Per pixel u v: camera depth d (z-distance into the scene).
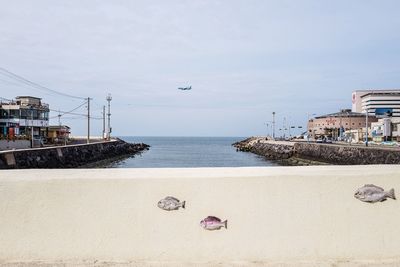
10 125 50.22
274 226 3.71
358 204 3.77
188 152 83.00
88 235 3.65
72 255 3.62
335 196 3.76
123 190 3.69
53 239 3.64
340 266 3.63
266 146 70.06
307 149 52.44
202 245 3.68
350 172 3.83
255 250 3.69
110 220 3.67
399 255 3.73
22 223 3.64
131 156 67.31
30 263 3.57
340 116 89.56
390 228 3.76
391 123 58.84
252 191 3.73
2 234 3.62
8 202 3.65
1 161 26.02
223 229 3.70
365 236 3.74
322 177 3.77
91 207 3.67
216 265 3.61
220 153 78.50
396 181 3.81
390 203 3.78
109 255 3.64
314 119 98.12
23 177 3.71
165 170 3.95
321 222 3.73
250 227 3.71
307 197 3.75
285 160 55.59
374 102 94.31
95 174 3.80
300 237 3.71
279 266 3.62
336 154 43.50
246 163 52.00
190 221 3.69
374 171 3.86
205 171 3.90
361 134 66.94
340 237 3.73
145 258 3.65
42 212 3.65
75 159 42.00
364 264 3.65
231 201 3.72
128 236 3.66
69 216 3.66
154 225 3.68
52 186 3.67
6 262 3.57
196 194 3.72
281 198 3.74
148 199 3.70
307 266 3.63
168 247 3.66
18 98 55.31
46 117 56.56
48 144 52.91
